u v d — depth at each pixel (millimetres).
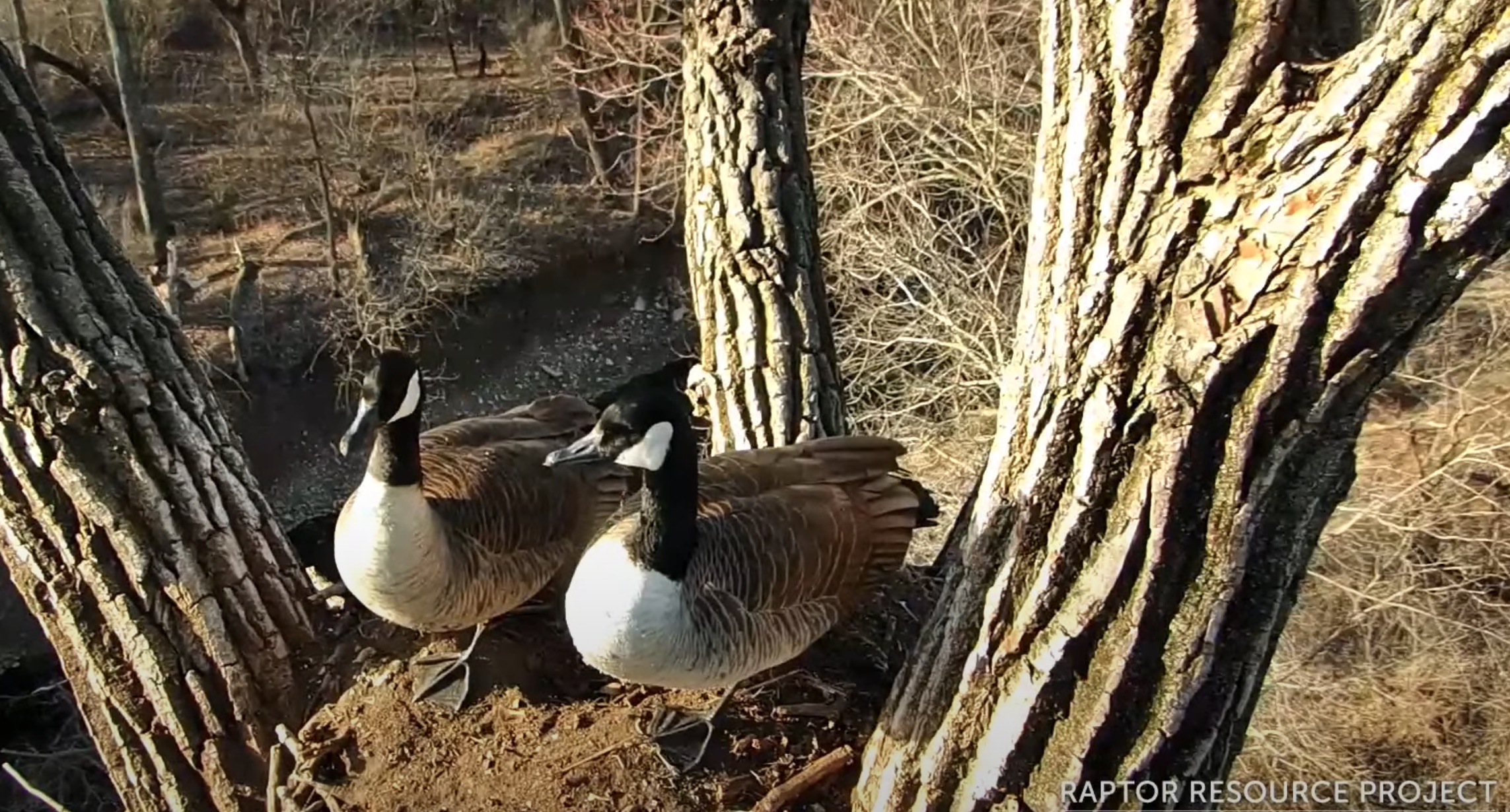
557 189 18984
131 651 3510
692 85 4891
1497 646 9992
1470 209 2031
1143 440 2537
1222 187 2344
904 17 13969
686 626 3664
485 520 4277
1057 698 2812
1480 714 9695
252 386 15727
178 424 3488
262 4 17250
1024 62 14188
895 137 14789
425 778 3779
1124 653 2658
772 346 4637
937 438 13234
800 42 4969
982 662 2939
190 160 18234
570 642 4449
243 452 3846
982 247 14453
